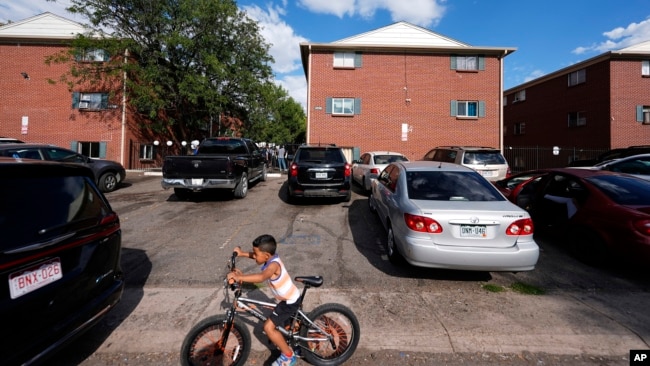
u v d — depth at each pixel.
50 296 2.06
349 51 17.23
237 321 2.37
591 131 19.41
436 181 4.41
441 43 17.42
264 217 7.09
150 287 3.74
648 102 18.20
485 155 8.98
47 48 17.25
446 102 17.30
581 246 4.67
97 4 14.98
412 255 3.64
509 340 2.79
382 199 5.39
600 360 2.55
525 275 4.21
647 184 4.59
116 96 17.27
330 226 6.42
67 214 2.32
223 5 16.02
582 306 3.39
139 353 2.59
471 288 3.82
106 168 9.97
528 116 25.16
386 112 17.23
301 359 2.55
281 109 40.34
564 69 21.25
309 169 7.78
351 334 2.54
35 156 7.93
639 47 18.53
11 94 17.19
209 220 6.81
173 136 21.08
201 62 16.86
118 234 2.85
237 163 8.62
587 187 4.72
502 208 3.70
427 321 3.08
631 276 4.19
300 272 4.23
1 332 1.77
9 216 1.97
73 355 2.54
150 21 15.47
